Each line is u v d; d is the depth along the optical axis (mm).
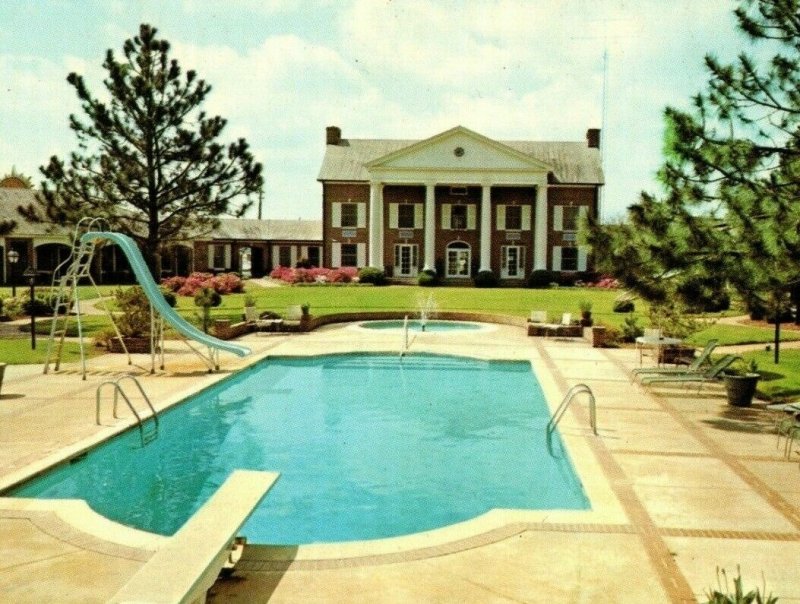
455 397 15383
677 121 11570
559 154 54938
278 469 10344
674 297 11422
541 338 24125
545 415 13609
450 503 8945
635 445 10266
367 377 17766
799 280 11023
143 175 33125
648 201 11609
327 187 52750
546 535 6848
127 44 32812
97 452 10258
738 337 22781
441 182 50656
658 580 5930
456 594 5676
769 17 11609
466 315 30047
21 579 5914
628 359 19234
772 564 6266
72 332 23812
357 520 8414
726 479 8648
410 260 52750
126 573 6027
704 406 13008
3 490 8164
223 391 15875
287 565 6184
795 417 10055
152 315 16547
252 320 26219
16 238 49031
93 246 17875
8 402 13016
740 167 11258
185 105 33594
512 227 52500
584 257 52062
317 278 47594
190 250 56906
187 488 9445
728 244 10945
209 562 5137
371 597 5625
